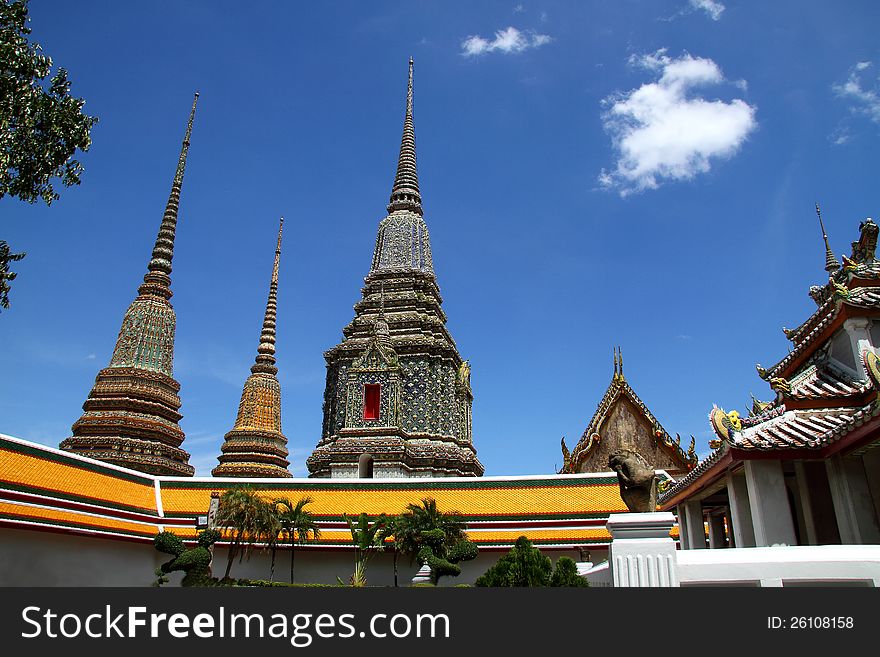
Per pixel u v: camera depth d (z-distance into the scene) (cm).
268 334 7025
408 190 7131
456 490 4328
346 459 5106
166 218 6209
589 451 4656
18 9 1852
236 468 6034
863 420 1457
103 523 3656
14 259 1955
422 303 6222
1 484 3200
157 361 5572
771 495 1655
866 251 2261
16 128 1864
